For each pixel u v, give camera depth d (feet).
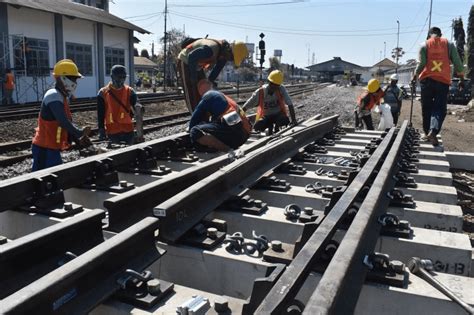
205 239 9.50
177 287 7.95
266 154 16.02
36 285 6.19
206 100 17.61
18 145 32.09
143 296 7.34
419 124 58.95
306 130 22.35
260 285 6.94
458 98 108.47
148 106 72.08
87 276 7.09
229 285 8.83
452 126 60.85
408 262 9.03
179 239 9.46
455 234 10.12
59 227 8.59
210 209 11.02
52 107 15.55
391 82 36.88
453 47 24.84
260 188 14.10
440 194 14.21
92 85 97.19
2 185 10.80
